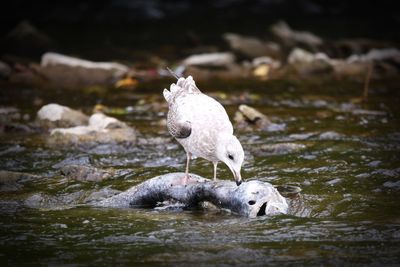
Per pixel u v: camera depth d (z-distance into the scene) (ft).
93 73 84.94
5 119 63.67
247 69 91.66
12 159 52.03
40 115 62.34
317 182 44.73
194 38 108.47
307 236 35.19
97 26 125.59
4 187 45.52
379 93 75.15
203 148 41.27
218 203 40.14
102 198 43.60
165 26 125.90
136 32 119.75
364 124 60.95
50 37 113.50
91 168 47.50
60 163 50.98
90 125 59.67
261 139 56.49
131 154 53.26
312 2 147.74
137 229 37.19
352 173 46.44
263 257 32.58
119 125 59.00
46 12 135.54
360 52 102.27
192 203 41.11
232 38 101.14
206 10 143.13
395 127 59.47
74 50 103.60
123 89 79.30
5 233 36.94
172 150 54.39
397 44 106.93
